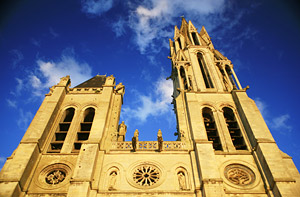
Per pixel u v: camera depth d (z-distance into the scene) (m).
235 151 35.59
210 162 31.67
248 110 40.12
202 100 43.44
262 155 32.78
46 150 36.12
